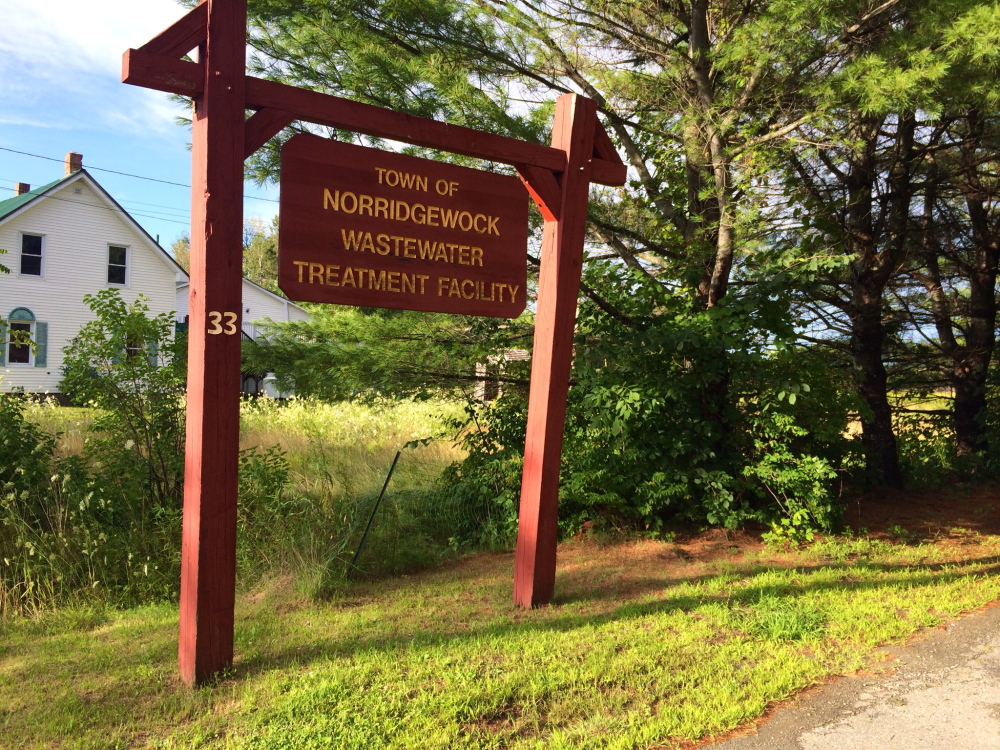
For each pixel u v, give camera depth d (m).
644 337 7.26
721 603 5.31
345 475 8.55
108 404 6.71
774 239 8.92
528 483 5.41
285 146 4.38
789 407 7.53
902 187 10.00
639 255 9.30
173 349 6.98
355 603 5.64
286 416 13.12
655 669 4.11
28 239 24.05
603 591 5.78
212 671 3.90
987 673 4.14
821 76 7.04
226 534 3.92
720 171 7.62
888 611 5.14
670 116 8.65
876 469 10.29
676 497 7.70
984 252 11.66
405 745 3.23
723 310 7.32
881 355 11.45
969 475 11.41
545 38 7.80
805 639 4.60
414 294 4.86
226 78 3.85
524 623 4.94
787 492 7.79
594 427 7.32
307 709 3.54
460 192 5.02
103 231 25.55
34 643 4.70
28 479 6.41
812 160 9.78
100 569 5.77
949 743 3.36
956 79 6.02
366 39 6.87
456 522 8.16
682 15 8.51
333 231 4.54
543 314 5.34
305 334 8.04
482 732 3.40
